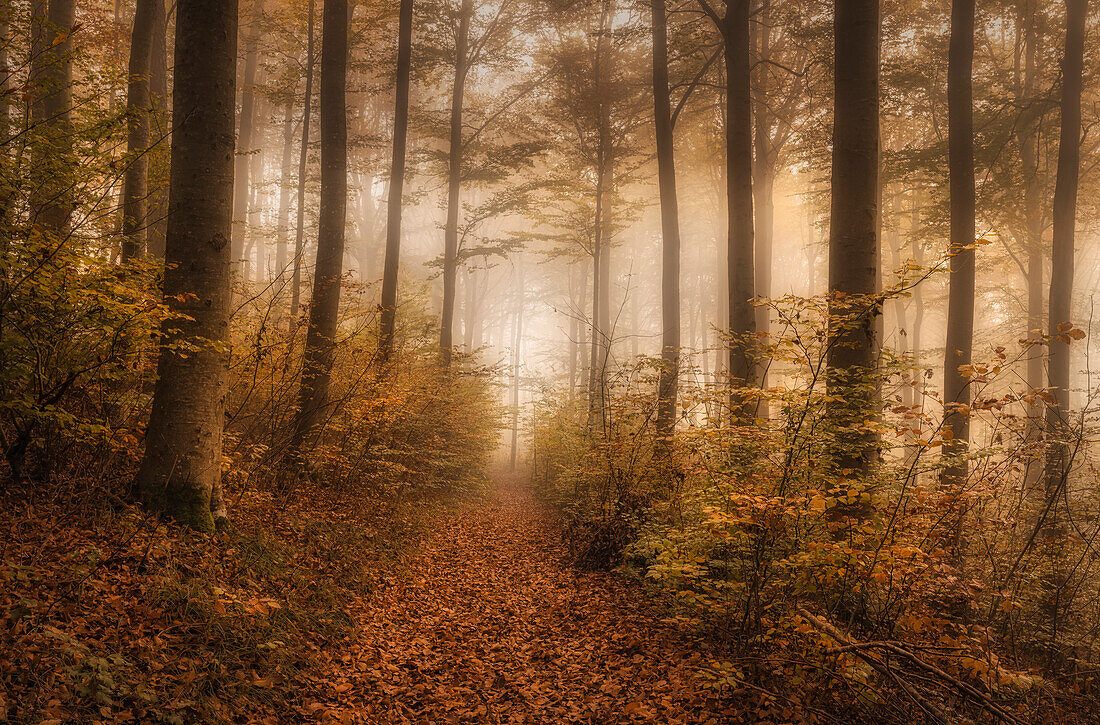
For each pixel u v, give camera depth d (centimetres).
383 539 906
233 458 846
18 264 514
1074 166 1400
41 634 368
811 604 570
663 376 1113
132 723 349
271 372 961
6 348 549
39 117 966
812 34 1573
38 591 417
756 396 591
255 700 421
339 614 605
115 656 380
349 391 1070
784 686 486
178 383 618
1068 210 1402
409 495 1252
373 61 1973
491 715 487
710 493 632
